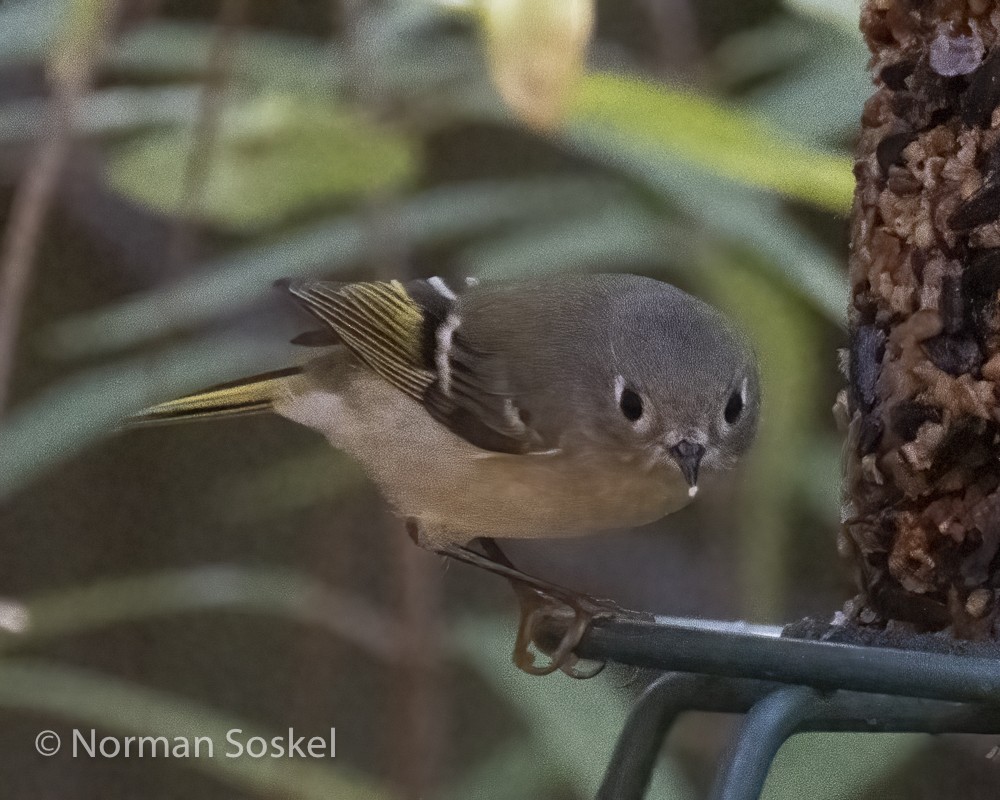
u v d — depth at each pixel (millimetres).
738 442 2752
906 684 2689
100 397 2783
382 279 2787
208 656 2883
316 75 2770
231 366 2803
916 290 2721
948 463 2721
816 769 2787
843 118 2770
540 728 2785
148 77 2820
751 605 2797
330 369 2783
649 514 2758
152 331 2785
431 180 2863
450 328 2768
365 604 2844
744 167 2734
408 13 2771
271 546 2893
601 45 2832
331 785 2787
